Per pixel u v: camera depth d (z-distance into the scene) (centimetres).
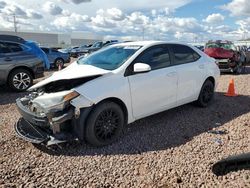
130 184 344
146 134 499
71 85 444
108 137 454
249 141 466
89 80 443
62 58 1986
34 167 384
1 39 987
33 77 923
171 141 470
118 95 454
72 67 514
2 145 452
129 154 422
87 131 429
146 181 350
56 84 457
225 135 495
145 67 463
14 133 502
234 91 830
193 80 605
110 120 452
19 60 880
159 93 522
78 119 421
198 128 532
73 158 409
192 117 596
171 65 556
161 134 500
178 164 389
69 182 348
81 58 576
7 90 929
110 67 484
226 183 342
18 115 621
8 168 380
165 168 379
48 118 414
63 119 408
